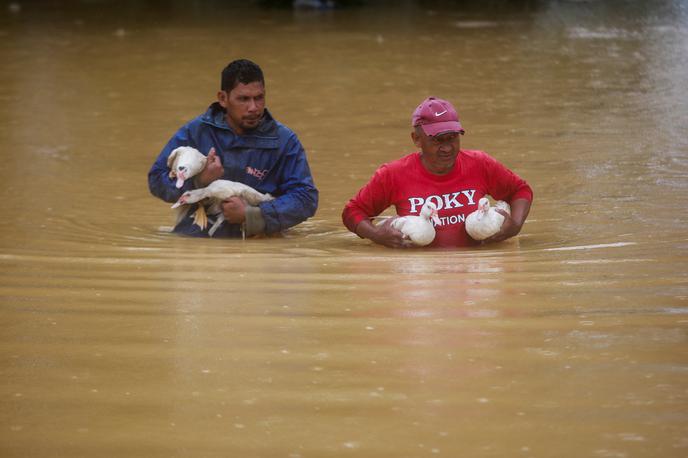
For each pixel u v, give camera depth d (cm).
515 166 1997
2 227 1540
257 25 5062
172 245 1361
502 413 619
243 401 649
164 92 3152
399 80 3325
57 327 830
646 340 755
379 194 1359
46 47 4312
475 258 1177
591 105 2769
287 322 832
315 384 676
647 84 3133
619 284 961
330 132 2455
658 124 2458
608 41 4216
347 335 788
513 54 3884
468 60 3753
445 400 641
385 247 1333
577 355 722
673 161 2008
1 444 595
